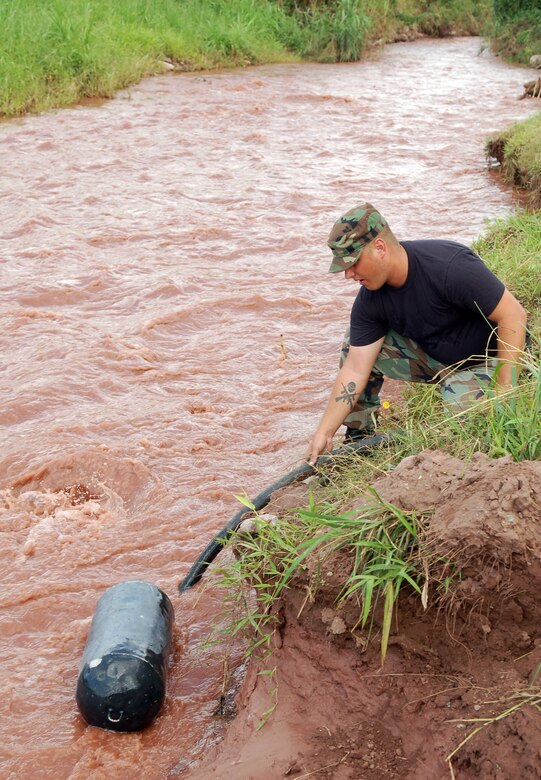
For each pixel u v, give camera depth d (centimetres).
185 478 530
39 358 678
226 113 1527
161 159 1255
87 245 927
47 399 617
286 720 338
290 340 721
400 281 423
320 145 1356
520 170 1121
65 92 1552
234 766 322
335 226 409
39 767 340
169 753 344
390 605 313
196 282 834
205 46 1948
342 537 347
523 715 294
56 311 774
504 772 283
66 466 539
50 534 481
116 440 568
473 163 1263
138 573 450
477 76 1989
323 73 1980
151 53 1834
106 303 792
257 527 381
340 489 388
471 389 445
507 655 324
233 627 385
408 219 1022
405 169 1234
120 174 1178
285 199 1088
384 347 458
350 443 450
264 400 625
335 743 322
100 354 685
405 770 307
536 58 2095
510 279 661
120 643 354
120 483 530
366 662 339
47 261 879
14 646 405
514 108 1633
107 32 1781
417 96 1742
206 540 474
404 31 2566
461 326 441
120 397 627
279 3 2272
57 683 382
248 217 1027
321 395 629
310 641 352
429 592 331
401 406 531
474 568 319
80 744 347
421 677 329
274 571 353
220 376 660
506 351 418
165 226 988
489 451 370
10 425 589
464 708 311
